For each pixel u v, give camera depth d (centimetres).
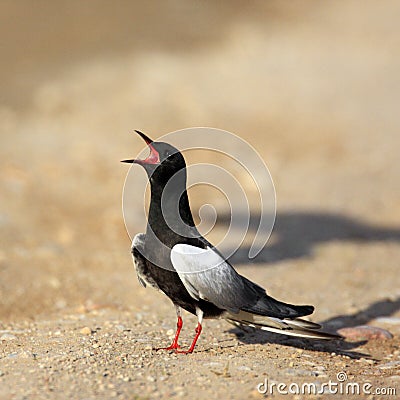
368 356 898
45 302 1114
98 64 2731
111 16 3212
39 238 1443
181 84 2572
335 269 1334
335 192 1856
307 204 1750
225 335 926
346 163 2089
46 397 670
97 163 1941
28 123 2227
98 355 794
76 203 1672
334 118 2383
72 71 2655
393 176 1992
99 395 678
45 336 895
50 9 3158
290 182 1912
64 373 731
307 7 3750
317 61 2947
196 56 2908
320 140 2230
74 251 1384
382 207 1755
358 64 2931
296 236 1530
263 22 3450
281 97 2519
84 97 2439
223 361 798
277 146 2162
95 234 1495
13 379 717
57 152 2002
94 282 1219
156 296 1146
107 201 1694
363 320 1054
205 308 816
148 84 2553
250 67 2822
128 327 950
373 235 1563
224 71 2755
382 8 3725
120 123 2242
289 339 933
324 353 891
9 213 1558
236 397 693
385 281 1269
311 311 834
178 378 734
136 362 778
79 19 3131
